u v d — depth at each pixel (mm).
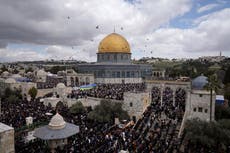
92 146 32781
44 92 83688
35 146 34812
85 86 81750
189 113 48094
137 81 112125
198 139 36625
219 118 48312
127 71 109375
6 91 75500
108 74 106188
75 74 108312
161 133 39719
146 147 32750
